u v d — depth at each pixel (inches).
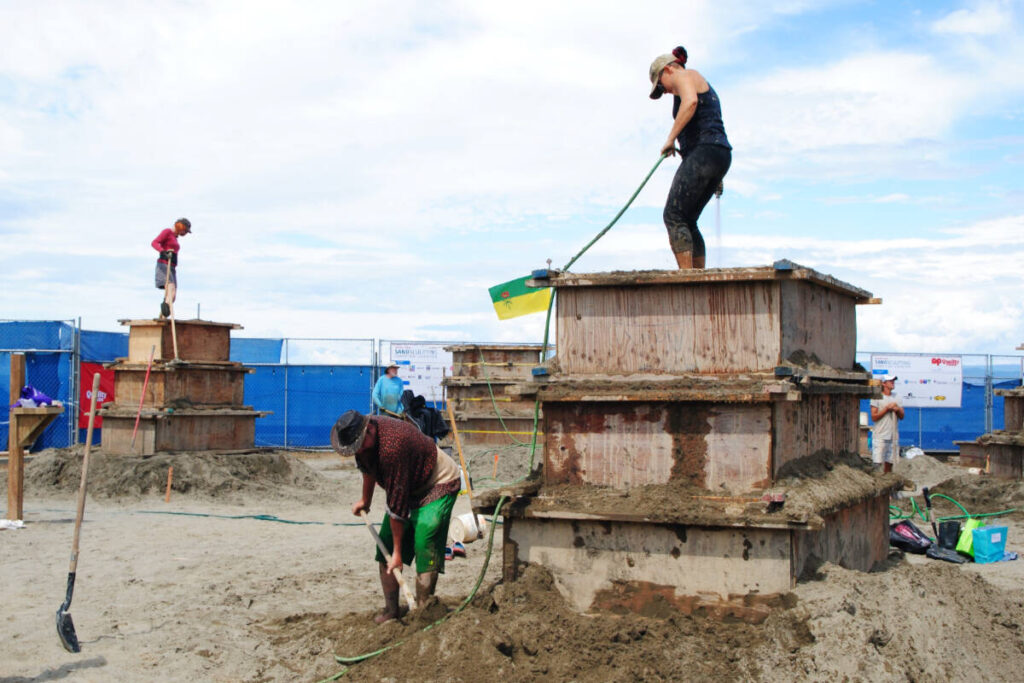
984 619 246.4
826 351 275.7
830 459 278.5
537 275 252.8
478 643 211.8
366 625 249.3
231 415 644.7
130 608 273.7
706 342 239.0
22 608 270.8
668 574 232.4
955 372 1026.1
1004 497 564.1
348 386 1020.5
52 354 828.0
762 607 222.2
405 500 236.2
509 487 250.7
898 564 311.1
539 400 250.1
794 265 226.7
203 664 221.5
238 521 472.4
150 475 569.0
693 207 267.9
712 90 268.7
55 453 621.0
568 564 242.7
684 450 236.7
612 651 211.8
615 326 248.4
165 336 617.0
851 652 205.2
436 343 1030.4
